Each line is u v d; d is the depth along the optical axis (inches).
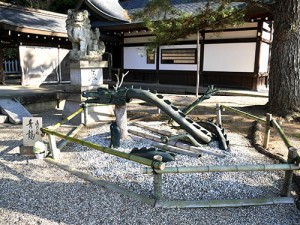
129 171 142.3
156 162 104.9
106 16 493.4
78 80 255.3
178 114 170.9
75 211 107.5
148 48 368.5
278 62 264.4
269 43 502.6
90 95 175.9
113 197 117.0
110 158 160.4
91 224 99.9
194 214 105.7
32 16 492.7
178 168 106.4
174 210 107.8
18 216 104.0
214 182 129.4
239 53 464.8
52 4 885.2
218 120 221.9
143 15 325.7
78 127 225.0
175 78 547.5
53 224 99.7
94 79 266.4
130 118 263.3
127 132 197.3
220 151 168.9
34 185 127.3
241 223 101.0
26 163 153.4
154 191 112.3
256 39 443.2
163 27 338.3
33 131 164.2
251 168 107.6
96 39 263.4
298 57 255.0
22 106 281.6
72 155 167.0
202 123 190.4
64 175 138.0
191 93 462.9
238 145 187.0
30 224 99.4
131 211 107.3
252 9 372.8
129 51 603.2
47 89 386.6
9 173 140.2
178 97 400.8
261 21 432.1
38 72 454.3
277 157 157.6
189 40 513.7
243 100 376.8
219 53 486.0
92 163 153.7
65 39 485.4
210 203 110.2
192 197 117.0
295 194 120.2
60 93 338.3
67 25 249.6
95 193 120.3
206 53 500.7
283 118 258.7
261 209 109.3
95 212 106.9
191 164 148.7
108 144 182.1
